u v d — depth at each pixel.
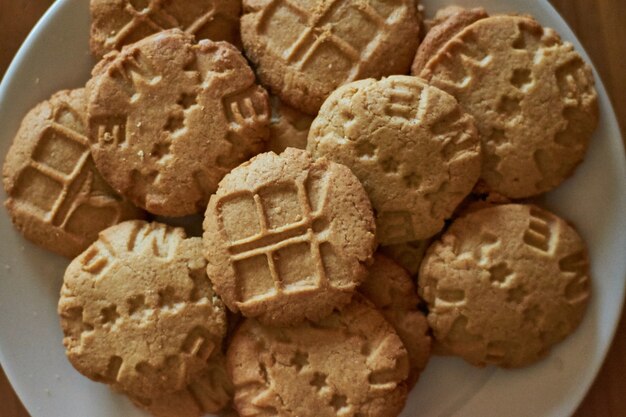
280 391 0.32
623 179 0.34
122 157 0.33
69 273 0.33
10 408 0.38
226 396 0.34
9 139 0.34
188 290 0.32
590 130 0.33
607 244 0.34
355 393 0.32
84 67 0.35
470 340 0.33
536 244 0.33
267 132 0.33
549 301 0.33
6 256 0.34
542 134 0.33
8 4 0.38
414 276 0.34
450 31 0.33
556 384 0.34
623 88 0.38
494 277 0.33
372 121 0.32
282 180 0.32
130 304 0.32
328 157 0.32
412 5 0.34
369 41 0.33
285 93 0.34
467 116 0.32
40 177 0.34
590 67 0.33
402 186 0.32
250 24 0.34
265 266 0.32
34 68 0.34
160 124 0.33
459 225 0.33
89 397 0.34
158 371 0.32
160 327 0.32
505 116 0.33
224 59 0.33
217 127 0.33
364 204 0.32
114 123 0.33
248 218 0.32
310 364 0.32
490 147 0.33
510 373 0.34
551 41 0.33
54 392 0.34
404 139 0.32
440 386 0.35
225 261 0.32
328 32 0.33
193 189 0.33
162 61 0.33
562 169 0.33
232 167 0.33
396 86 0.32
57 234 0.34
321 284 0.31
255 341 0.32
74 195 0.34
